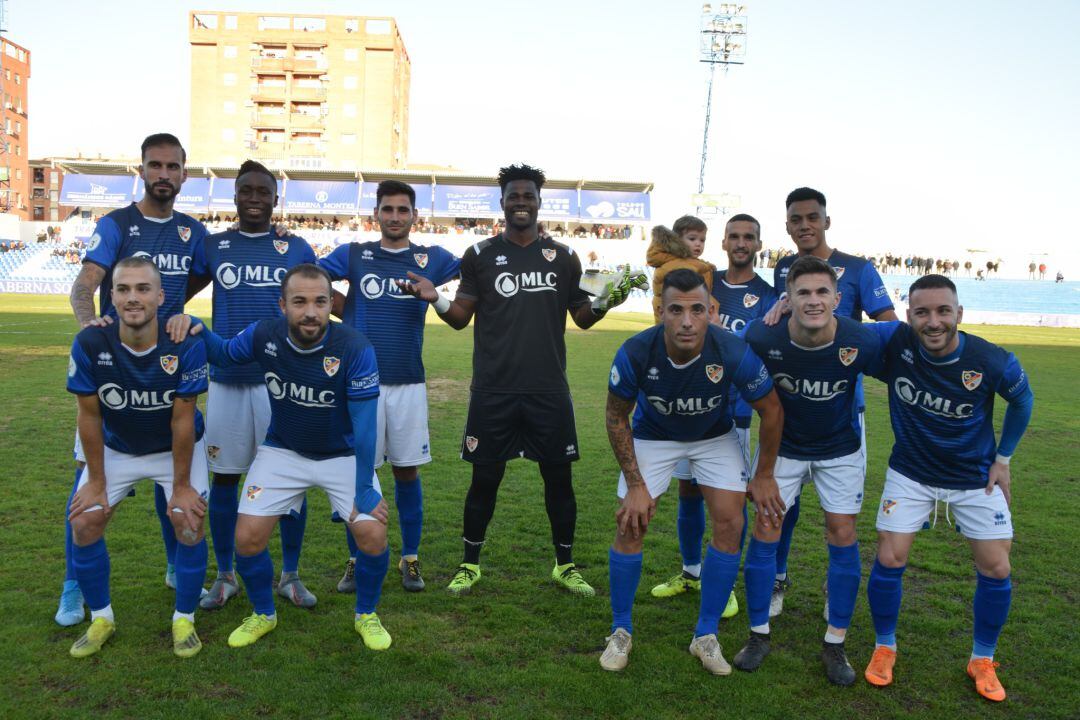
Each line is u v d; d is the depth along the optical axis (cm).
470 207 4444
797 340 337
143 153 391
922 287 316
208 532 519
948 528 559
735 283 459
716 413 352
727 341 338
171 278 405
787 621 401
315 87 6462
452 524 543
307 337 335
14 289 3684
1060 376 1542
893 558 336
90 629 344
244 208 408
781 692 325
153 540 486
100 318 341
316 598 409
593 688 321
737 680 334
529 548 498
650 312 3712
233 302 414
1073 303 4053
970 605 420
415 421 436
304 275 329
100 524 343
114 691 309
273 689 313
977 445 329
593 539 517
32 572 425
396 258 439
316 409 354
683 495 426
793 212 437
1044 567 478
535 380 427
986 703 320
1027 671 346
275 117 6469
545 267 433
